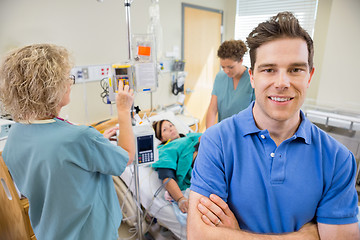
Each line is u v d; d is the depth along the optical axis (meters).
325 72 2.89
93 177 0.94
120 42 2.23
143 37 1.49
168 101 2.94
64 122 0.87
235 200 0.62
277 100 0.54
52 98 0.78
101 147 0.89
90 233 0.96
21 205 1.25
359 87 2.74
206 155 0.65
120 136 1.11
